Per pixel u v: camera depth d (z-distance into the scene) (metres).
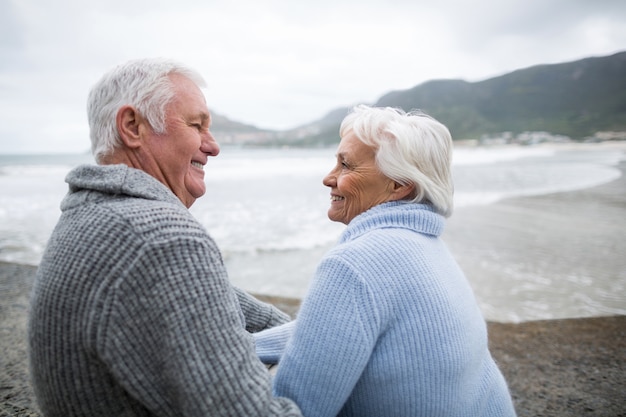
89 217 1.06
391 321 1.24
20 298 5.64
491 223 11.66
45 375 1.05
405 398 1.26
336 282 1.23
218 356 1.01
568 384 3.52
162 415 1.04
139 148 1.28
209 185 22.92
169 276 0.99
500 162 51.91
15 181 25.31
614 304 5.70
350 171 1.49
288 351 1.28
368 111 1.50
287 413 1.11
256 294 6.14
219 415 1.00
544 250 8.64
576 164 45.59
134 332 0.98
